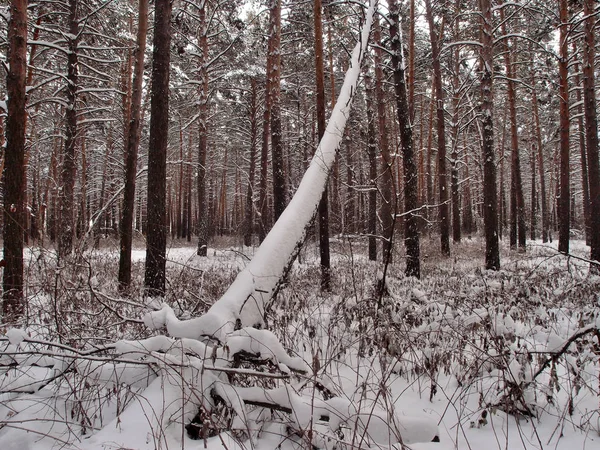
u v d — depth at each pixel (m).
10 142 5.60
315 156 4.81
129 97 14.31
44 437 2.56
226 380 2.80
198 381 2.67
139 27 8.30
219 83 18.91
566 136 13.30
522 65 18.94
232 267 8.91
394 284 7.42
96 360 2.79
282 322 4.29
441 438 2.58
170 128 24.28
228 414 2.58
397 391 3.36
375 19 11.98
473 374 3.25
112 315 4.21
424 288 7.28
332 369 3.76
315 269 9.57
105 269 7.93
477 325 3.82
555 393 3.25
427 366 3.42
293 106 23.16
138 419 2.50
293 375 2.71
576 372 2.86
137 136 8.22
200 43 15.99
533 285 5.85
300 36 15.99
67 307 4.27
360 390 3.27
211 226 27.94
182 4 15.93
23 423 2.69
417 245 9.11
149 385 2.83
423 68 18.27
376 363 3.88
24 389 3.12
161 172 6.39
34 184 23.84
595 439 2.52
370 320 4.48
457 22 17.58
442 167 15.48
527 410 2.78
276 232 4.00
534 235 25.42
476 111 18.61
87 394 2.87
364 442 2.44
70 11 10.49
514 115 18.14
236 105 22.09
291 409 2.52
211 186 28.38
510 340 3.32
